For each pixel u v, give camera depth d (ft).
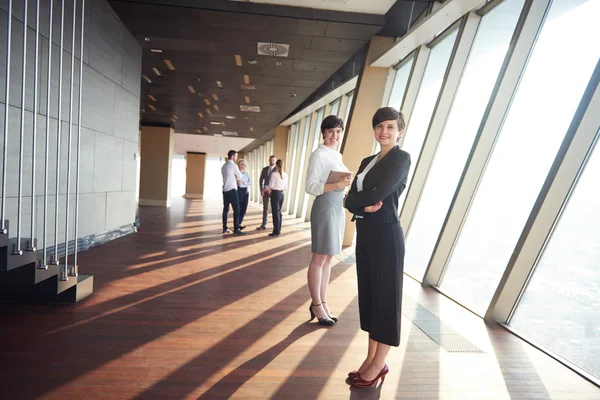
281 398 6.40
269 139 66.49
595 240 8.24
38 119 13.99
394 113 6.84
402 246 6.66
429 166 16.65
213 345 8.37
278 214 26.18
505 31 13.42
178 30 21.12
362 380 6.93
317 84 30.09
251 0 18.38
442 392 6.92
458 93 15.60
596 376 7.86
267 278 14.56
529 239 9.80
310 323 10.05
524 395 6.97
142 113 46.44
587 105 8.62
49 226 14.89
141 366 7.22
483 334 9.93
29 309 9.94
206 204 61.26
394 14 18.37
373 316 6.70
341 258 19.29
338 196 9.72
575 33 9.98
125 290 12.08
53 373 6.76
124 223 23.02
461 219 13.60
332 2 18.10
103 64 19.04
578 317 8.49
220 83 31.32
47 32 14.32
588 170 8.82
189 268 15.55
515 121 11.86
